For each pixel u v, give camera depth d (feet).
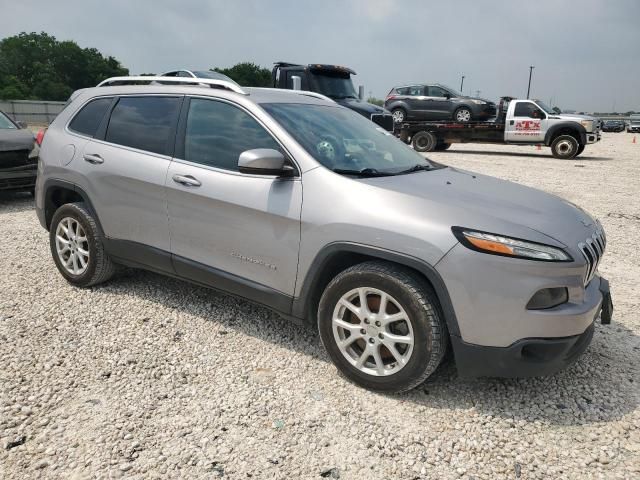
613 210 28.53
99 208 13.84
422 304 9.29
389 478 8.09
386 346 9.85
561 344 9.09
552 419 9.58
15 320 12.85
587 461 8.52
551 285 8.96
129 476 7.90
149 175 12.66
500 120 62.08
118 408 9.52
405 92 67.87
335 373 10.89
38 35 298.97
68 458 8.23
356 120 13.75
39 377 10.40
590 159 58.08
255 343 12.08
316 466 8.27
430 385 10.53
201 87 12.88
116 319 13.07
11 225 22.47
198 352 11.60
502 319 8.95
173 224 12.44
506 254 8.86
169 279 15.79
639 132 176.86
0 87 253.44
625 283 16.92
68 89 285.64
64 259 15.07
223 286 11.96
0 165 24.86
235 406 9.69
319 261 10.30
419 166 12.65
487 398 10.16
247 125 11.65
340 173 10.64
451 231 9.14
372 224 9.65
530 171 44.65
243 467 8.18
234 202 11.25
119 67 319.88
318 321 10.64
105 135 14.01
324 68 44.52
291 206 10.56
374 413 9.61
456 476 8.16
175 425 9.11
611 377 11.03
